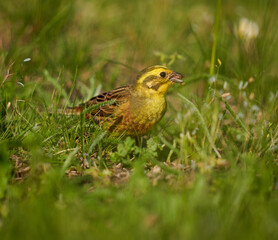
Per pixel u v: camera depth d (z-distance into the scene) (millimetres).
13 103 10984
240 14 17234
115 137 10594
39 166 8508
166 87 10578
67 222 6578
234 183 7551
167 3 19750
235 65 13789
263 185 7816
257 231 6438
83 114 9883
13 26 15727
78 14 18125
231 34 15320
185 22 18391
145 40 16719
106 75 15164
